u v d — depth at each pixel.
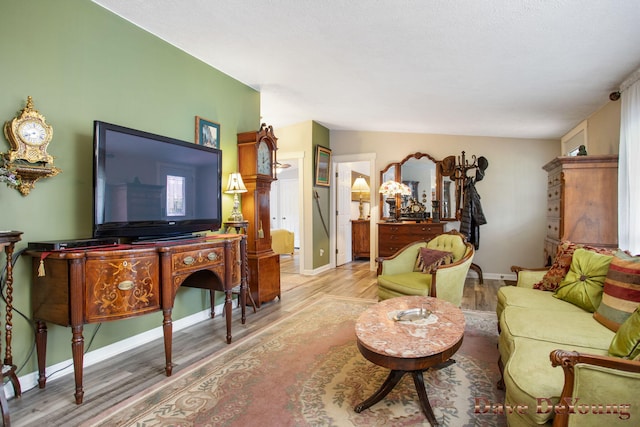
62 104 2.25
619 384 1.10
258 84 3.88
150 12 2.53
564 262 2.47
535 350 1.57
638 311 1.28
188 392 2.00
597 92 3.22
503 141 5.30
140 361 2.44
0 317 1.93
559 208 3.31
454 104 3.91
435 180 5.56
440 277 2.79
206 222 3.04
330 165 6.20
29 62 2.08
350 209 7.19
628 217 2.80
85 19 2.38
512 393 1.37
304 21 2.47
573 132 4.55
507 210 5.28
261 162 3.85
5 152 1.98
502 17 2.16
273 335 2.90
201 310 3.36
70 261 1.87
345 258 6.85
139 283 2.09
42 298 2.00
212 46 3.03
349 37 2.63
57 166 2.22
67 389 2.05
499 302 2.55
